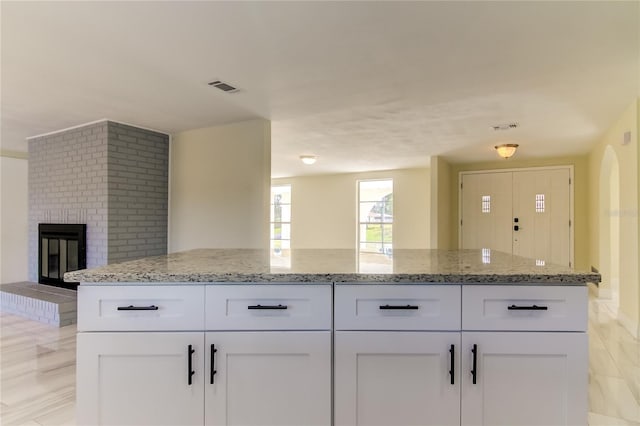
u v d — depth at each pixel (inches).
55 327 149.5
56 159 174.4
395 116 146.0
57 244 175.9
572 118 147.9
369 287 55.7
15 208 218.4
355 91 117.7
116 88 116.3
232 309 56.6
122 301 57.2
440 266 63.1
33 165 184.9
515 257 77.3
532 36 81.9
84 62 96.7
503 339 54.4
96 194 159.9
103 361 57.1
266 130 153.3
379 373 55.5
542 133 175.0
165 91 118.8
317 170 312.8
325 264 66.0
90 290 57.3
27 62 96.7
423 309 55.4
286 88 115.3
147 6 70.7
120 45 87.2
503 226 263.7
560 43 85.0
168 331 56.8
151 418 57.0
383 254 84.2
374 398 55.5
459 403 54.7
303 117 148.2
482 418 54.4
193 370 56.6
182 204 176.9
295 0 68.6
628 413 83.4
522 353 54.2
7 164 215.3
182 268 61.6
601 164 190.9
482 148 213.5
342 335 55.7
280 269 60.1
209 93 120.6
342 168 300.4
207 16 74.4
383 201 318.3
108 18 75.2
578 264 239.3
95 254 160.2
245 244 157.2
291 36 82.5
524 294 54.6
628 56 91.7
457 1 69.0
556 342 53.9
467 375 54.6
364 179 322.7
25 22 76.5
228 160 162.4
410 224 302.0
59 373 105.3
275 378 56.2
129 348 56.8
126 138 163.3
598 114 142.2
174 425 56.9
